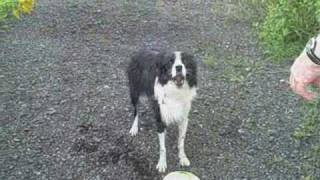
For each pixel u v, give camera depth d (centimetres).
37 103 440
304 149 393
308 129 409
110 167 379
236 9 607
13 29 557
